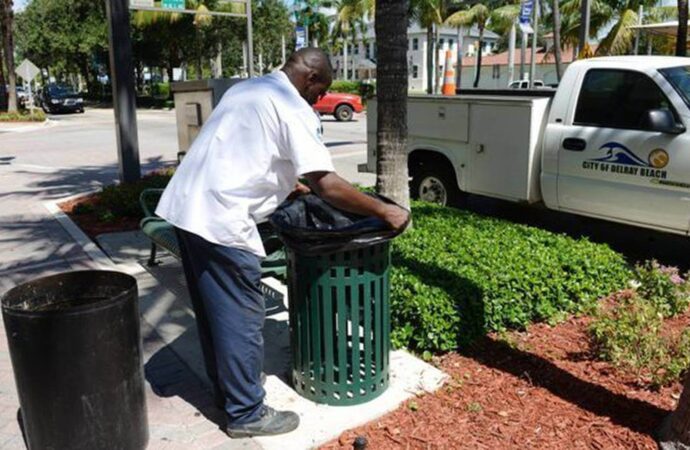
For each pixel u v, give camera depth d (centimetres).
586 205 602
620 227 719
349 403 329
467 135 681
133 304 282
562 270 463
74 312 257
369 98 797
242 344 292
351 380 328
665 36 2166
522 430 311
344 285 311
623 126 568
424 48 6338
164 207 293
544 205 649
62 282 297
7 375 380
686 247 651
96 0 4088
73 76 7300
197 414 331
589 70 598
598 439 302
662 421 308
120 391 277
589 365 374
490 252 475
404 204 525
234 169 275
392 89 503
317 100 311
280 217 321
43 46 4362
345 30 4984
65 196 977
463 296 396
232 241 278
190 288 312
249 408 303
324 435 306
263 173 278
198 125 767
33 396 266
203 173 278
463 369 372
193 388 358
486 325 407
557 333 421
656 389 345
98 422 273
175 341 420
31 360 260
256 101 273
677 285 461
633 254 631
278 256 421
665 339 382
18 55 6097
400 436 307
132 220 765
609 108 580
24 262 612
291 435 307
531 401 336
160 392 354
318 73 297
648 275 465
